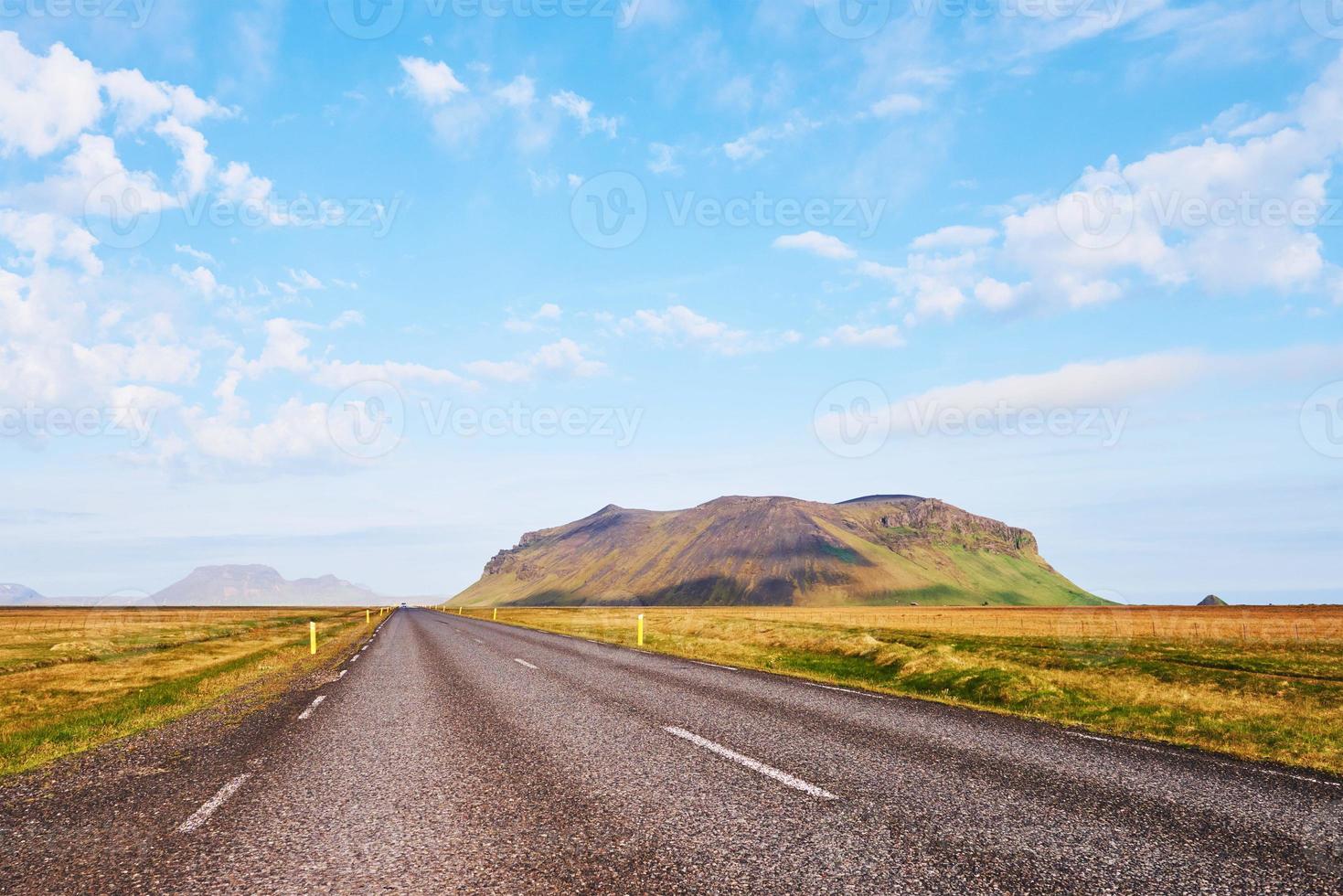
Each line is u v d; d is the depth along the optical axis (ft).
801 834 16.22
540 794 19.79
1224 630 160.86
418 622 179.01
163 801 19.97
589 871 14.08
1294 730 32.30
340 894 13.19
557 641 91.71
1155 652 90.07
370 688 45.65
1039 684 44.98
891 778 21.25
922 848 15.37
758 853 15.01
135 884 13.96
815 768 22.48
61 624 189.06
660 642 87.81
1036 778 21.44
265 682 51.75
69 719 38.40
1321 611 332.39
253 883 13.84
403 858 15.05
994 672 48.55
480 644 86.74
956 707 36.40
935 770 22.33
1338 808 18.74
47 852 15.94
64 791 21.50
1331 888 13.47
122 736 31.37
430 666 59.67
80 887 13.91
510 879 13.78
